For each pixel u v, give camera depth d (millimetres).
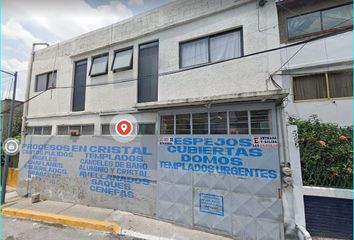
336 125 5098
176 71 7074
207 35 6980
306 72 6527
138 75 7953
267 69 6109
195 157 5648
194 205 5500
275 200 4633
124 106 7934
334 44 6348
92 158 7445
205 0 6996
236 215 4980
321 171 4559
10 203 7973
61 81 9781
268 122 4980
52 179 8328
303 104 6562
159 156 6191
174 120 6129
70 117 9000
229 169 5188
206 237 4980
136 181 6523
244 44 6398
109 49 8711
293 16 6930
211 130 5574
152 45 7938
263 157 4848
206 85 6738
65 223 6023
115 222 5805
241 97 4910
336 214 4285
